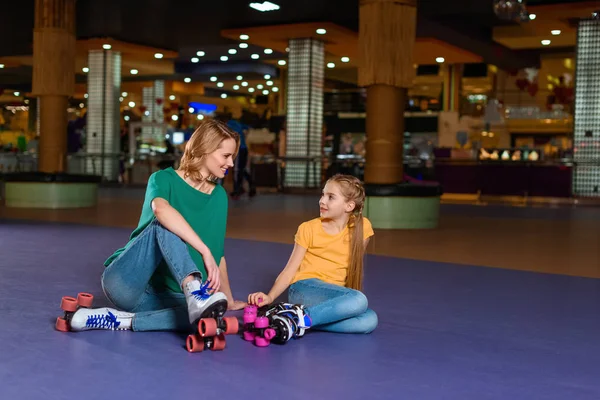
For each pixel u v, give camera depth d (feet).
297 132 53.26
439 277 15.30
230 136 9.36
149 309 9.59
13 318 10.08
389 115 27.27
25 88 89.97
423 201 27.12
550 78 71.82
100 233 22.06
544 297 13.25
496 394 7.32
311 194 51.21
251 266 15.85
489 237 24.30
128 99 95.20
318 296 9.69
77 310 9.34
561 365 8.54
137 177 62.59
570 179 49.55
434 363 8.41
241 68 71.82
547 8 43.04
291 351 8.70
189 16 47.01
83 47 57.41
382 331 10.00
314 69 52.70
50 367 7.76
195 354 8.40
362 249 10.01
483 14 46.19
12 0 41.96
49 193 33.09
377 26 26.53
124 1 42.57
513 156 54.24
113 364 7.92
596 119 45.62
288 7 44.16
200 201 9.29
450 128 71.46
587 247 21.97
